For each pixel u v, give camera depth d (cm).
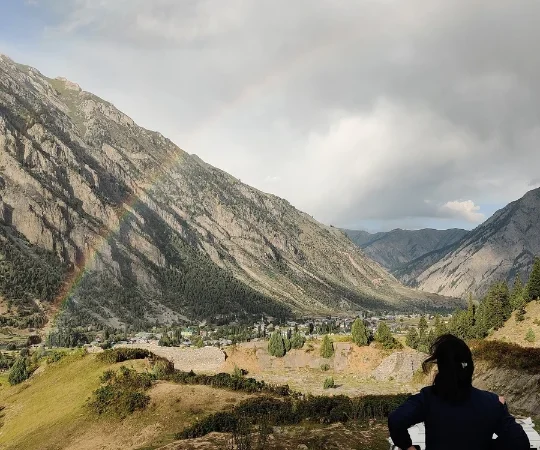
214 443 3512
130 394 5394
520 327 9206
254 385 5994
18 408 6644
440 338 535
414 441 1299
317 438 3484
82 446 4691
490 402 507
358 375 9675
